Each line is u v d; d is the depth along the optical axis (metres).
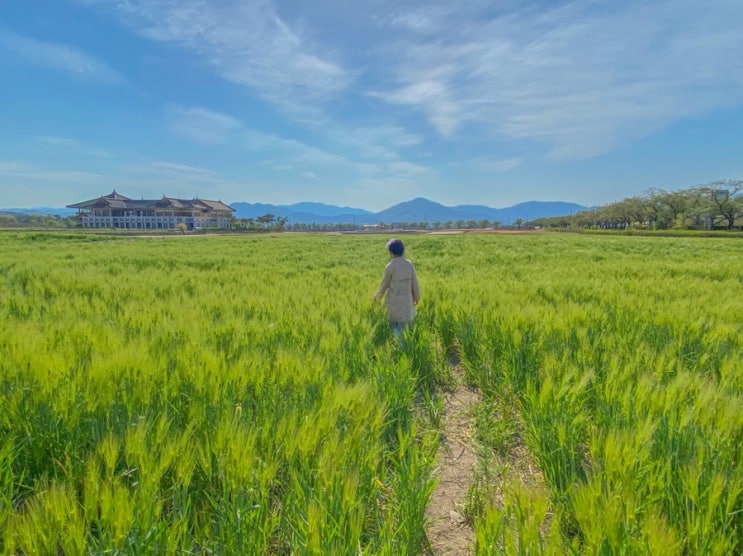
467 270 13.70
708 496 1.91
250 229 103.19
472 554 2.17
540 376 3.72
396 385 3.50
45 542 1.59
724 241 37.75
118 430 2.38
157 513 1.77
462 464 3.12
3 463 2.13
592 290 8.57
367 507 2.20
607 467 2.11
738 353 4.02
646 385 2.98
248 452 2.05
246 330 4.67
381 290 5.67
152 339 3.92
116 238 44.12
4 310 5.71
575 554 1.73
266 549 1.87
